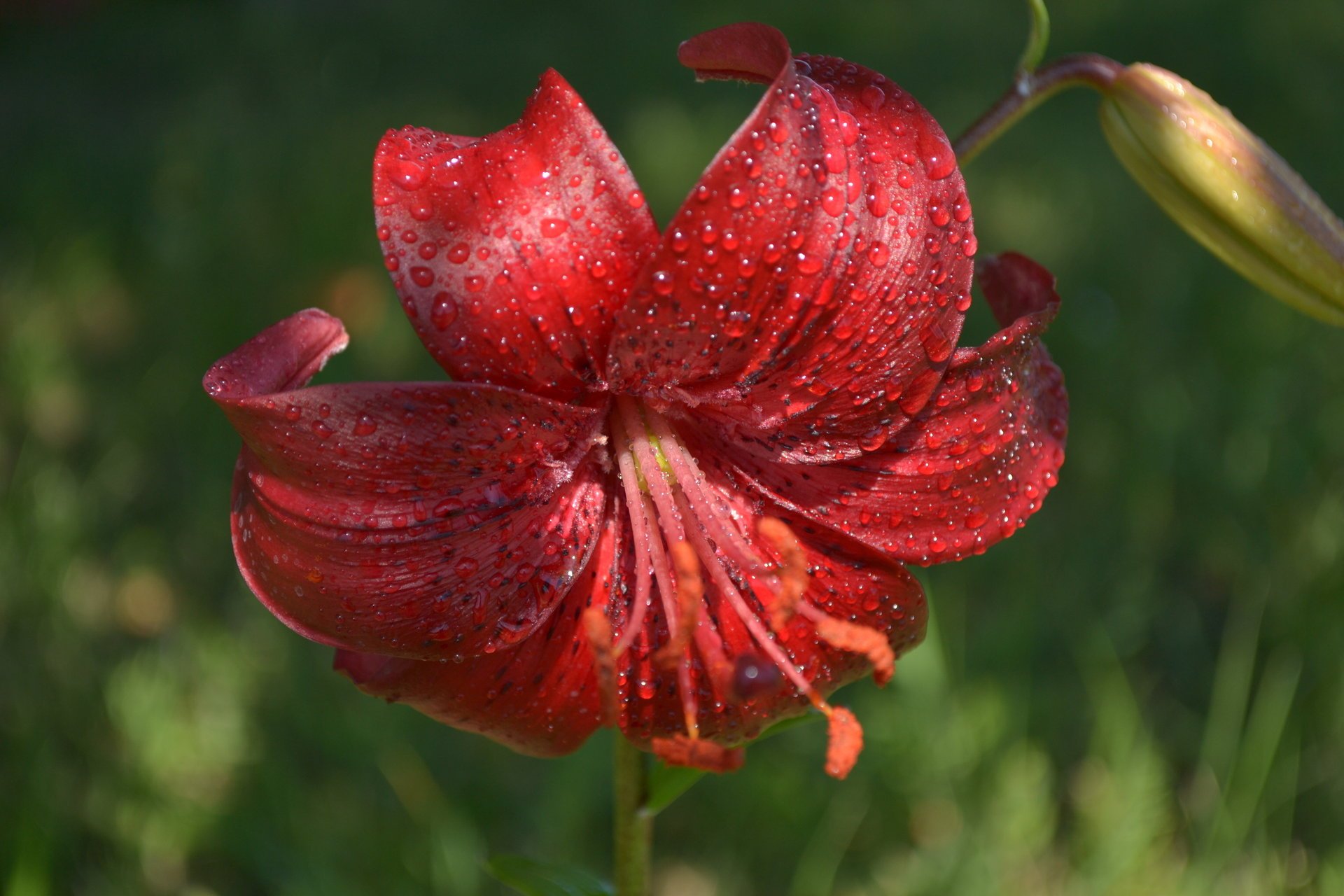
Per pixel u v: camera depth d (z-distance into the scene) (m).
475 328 0.28
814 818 0.45
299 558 0.28
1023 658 0.46
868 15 1.14
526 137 0.28
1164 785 0.45
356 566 0.28
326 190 0.79
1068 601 0.49
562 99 0.28
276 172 0.82
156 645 0.50
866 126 0.28
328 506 0.28
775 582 0.31
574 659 0.30
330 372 0.62
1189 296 0.65
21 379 0.62
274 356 0.29
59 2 1.22
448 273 0.28
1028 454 0.30
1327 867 0.42
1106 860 0.43
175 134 0.89
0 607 0.49
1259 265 0.34
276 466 0.28
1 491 0.55
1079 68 0.34
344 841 0.44
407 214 0.28
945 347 0.29
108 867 0.43
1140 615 0.49
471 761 0.47
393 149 0.28
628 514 0.31
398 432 0.28
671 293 0.28
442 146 0.28
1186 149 0.33
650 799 0.33
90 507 0.55
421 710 0.30
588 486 0.30
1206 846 0.43
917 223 0.28
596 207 0.28
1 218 0.79
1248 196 0.33
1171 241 0.71
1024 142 0.86
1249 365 0.58
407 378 0.63
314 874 0.42
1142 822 0.43
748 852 0.45
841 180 0.28
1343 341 0.60
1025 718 0.45
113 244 0.74
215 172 0.81
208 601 0.52
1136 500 0.53
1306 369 0.58
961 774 0.44
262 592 0.29
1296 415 0.55
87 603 0.52
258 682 0.48
